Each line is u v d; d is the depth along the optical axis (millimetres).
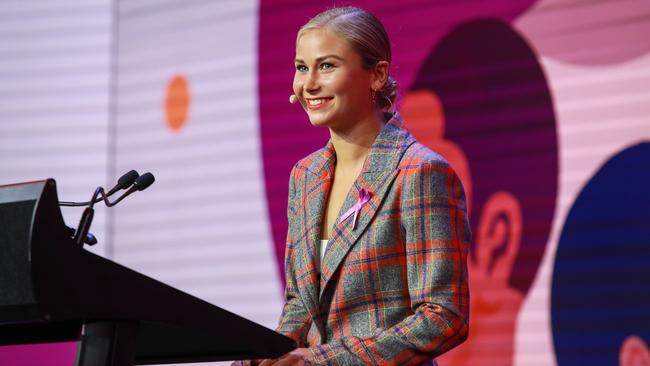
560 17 13477
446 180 6766
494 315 13305
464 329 6426
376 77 7230
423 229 6594
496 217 13500
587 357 12664
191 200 16047
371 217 6770
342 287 6773
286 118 15602
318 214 7230
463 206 6840
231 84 16125
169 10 16891
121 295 4852
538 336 12984
